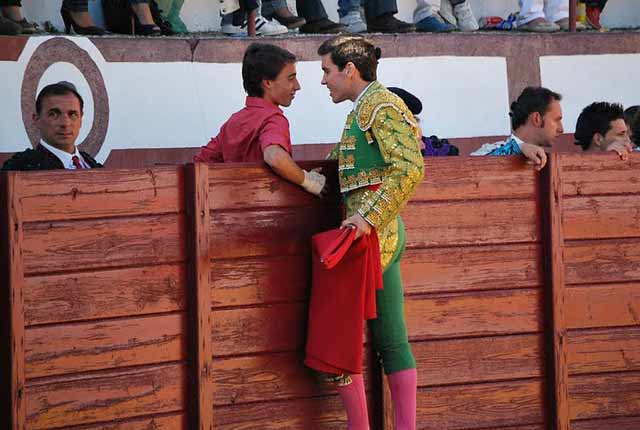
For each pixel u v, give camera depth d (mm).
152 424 10789
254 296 11156
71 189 10289
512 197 12219
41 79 14656
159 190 10750
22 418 10031
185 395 11000
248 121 11461
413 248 11836
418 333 11891
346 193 11047
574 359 12453
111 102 15039
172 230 10844
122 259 10570
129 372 10648
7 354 10016
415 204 11828
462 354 12078
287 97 11594
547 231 12297
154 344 10781
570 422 12453
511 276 12234
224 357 11055
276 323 11281
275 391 11297
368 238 10648
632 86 17641
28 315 10078
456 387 12070
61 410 10273
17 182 10008
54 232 10211
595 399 12570
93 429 10461
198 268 10820
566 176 12344
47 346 10195
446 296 11992
